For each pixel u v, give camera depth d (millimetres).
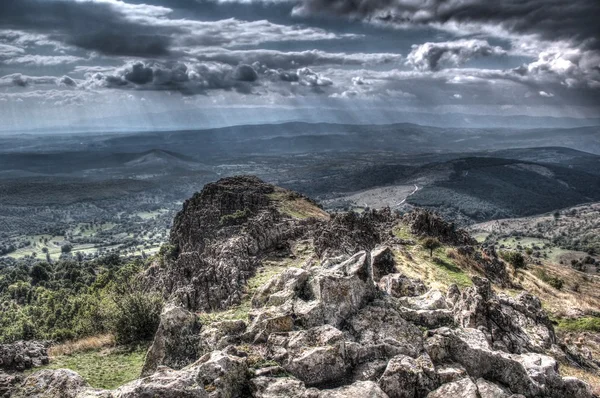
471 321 34906
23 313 128875
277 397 20078
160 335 28109
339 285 27281
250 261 65125
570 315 74375
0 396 21500
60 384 21844
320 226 83812
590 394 26250
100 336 42844
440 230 103688
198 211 115375
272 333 25031
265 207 111312
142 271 116562
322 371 22203
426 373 22266
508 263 115000
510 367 24688
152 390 18688
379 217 117125
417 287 39531
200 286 55875
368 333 25453
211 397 19453
